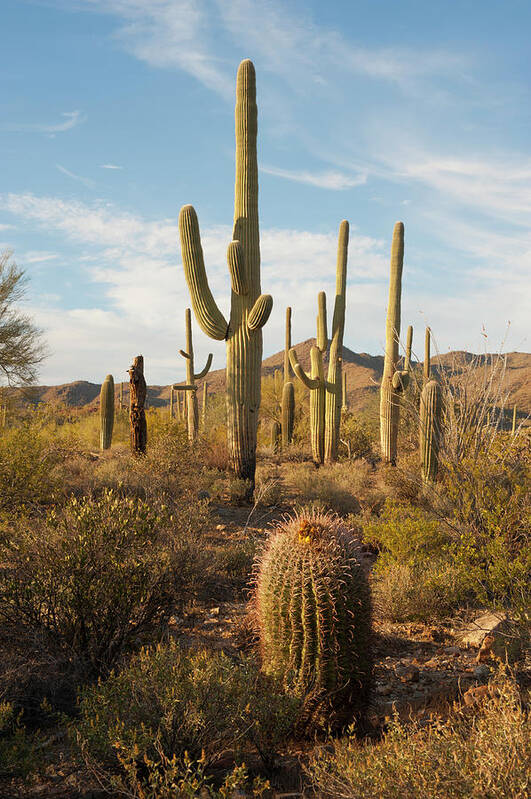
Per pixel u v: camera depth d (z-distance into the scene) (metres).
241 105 13.52
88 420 26.61
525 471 7.14
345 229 20.05
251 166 13.53
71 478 12.03
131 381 13.91
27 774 3.32
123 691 3.63
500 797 2.45
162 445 13.05
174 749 3.44
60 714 3.77
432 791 2.55
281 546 4.22
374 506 12.66
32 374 21.28
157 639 5.16
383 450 18.70
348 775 2.81
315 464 19.88
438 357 9.89
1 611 4.62
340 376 19.62
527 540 5.85
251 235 13.43
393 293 18.97
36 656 4.55
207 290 13.18
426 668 5.20
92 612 4.74
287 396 24.02
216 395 39.56
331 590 3.98
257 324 12.91
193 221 12.95
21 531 5.53
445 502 7.73
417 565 7.15
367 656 4.18
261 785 3.33
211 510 11.15
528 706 3.31
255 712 3.60
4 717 3.61
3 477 8.71
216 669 3.75
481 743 2.71
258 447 25.48
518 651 4.94
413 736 3.06
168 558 5.93
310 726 3.97
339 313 19.64
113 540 5.06
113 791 3.20
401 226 18.91
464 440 8.71
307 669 3.94
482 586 5.54
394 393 18.48
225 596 7.00
